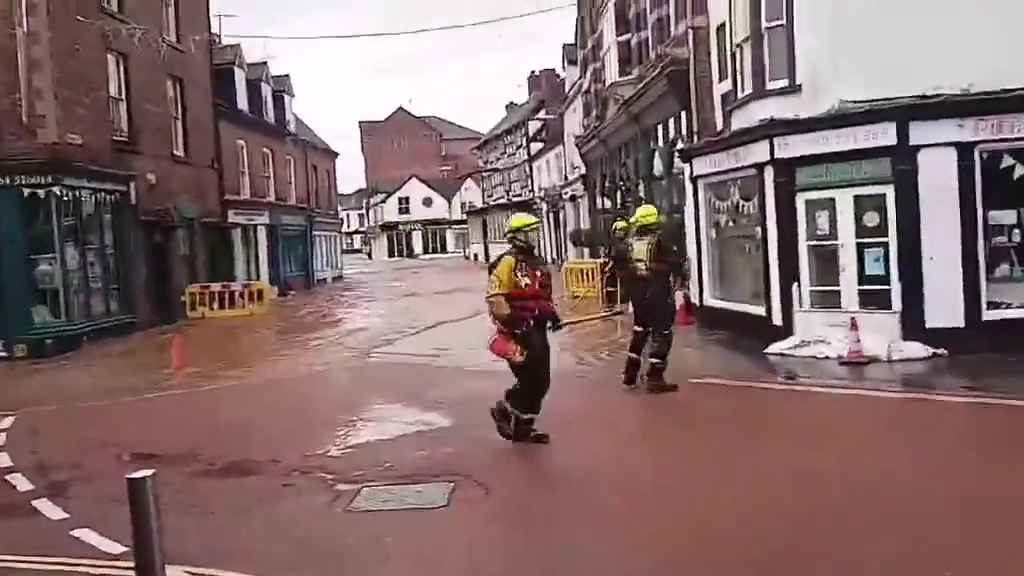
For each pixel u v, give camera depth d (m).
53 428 11.22
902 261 12.98
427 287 38.12
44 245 19.12
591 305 23.59
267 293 28.08
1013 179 12.85
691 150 17.12
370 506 7.30
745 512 6.61
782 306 14.17
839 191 13.47
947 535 5.96
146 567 4.44
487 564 5.91
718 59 17.02
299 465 8.78
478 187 81.94
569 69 41.34
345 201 112.88
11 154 18.97
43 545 6.82
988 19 12.78
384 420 10.60
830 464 7.69
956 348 12.89
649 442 8.80
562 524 6.59
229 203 29.66
